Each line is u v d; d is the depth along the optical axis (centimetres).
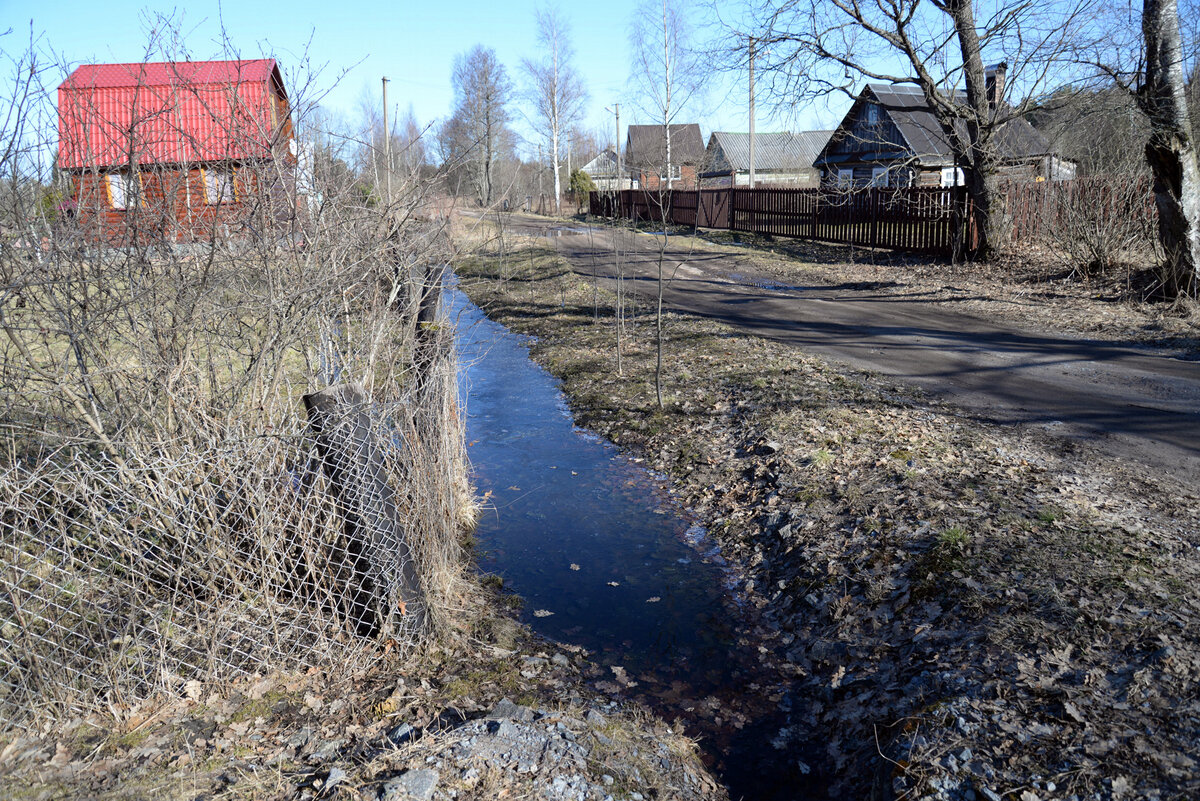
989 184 1533
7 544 306
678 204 3212
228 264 373
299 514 348
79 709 298
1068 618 344
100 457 355
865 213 2022
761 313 1254
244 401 378
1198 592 358
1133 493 497
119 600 319
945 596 386
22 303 355
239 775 267
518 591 470
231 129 374
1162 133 1046
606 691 367
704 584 477
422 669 352
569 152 5116
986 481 519
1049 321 1084
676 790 289
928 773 274
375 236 427
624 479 649
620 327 1020
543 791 264
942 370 851
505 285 1697
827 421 671
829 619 409
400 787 256
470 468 639
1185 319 1006
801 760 321
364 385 415
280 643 341
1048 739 275
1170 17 1020
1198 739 262
